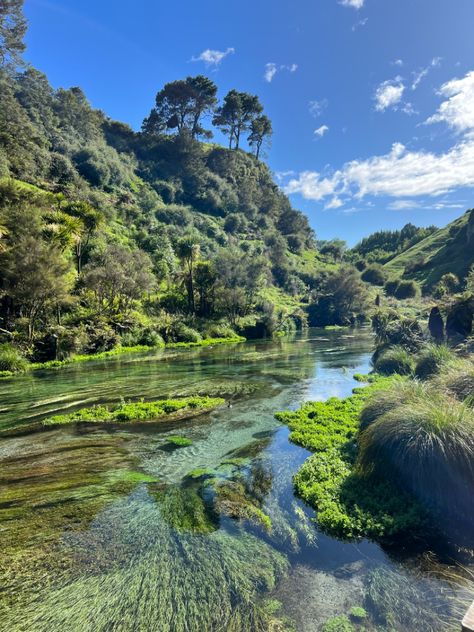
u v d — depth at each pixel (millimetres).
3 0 61719
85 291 41656
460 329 22453
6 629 5051
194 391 19484
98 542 6945
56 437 12797
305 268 106875
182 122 131125
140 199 89312
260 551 6648
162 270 61500
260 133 155375
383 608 5273
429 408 8422
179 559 6434
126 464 10570
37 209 36438
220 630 4988
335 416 14000
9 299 31500
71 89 122688
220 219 110438
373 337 49531
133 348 37750
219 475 9773
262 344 43719
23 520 7746
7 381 22500
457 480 7148
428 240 131875
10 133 66375
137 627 5055
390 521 7043
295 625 5043
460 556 6293
